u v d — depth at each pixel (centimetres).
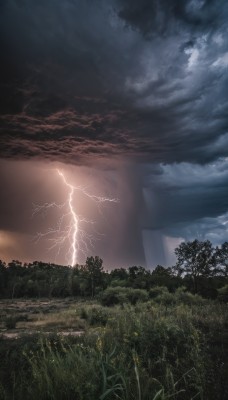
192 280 4116
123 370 374
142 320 762
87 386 321
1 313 3459
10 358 540
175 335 587
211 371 409
